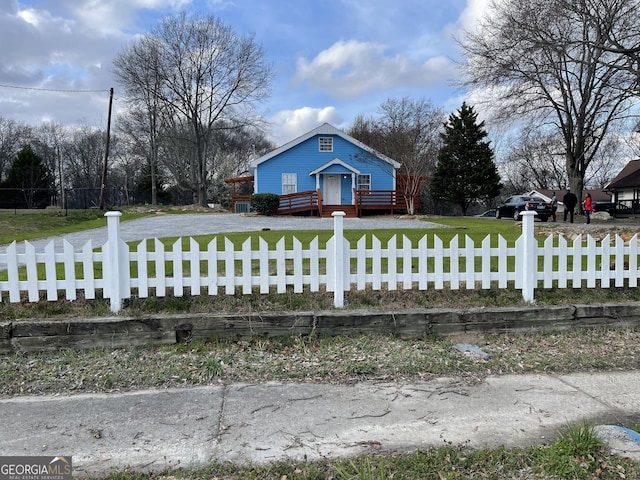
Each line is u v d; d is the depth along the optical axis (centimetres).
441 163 3866
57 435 271
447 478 225
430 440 262
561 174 5219
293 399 321
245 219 2014
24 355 405
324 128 2644
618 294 513
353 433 272
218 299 470
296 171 2662
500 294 503
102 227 1670
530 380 353
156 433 273
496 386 342
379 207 2527
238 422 287
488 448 252
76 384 346
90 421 288
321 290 500
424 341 444
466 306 472
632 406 305
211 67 3450
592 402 312
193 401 318
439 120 3891
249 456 247
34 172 4391
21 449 255
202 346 421
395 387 341
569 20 1469
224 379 357
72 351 411
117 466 238
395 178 2681
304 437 267
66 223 1816
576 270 504
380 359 395
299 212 2445
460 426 279
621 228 1152
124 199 4162
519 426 279
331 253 469
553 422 284
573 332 469
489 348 429
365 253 478
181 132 3734
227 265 462
